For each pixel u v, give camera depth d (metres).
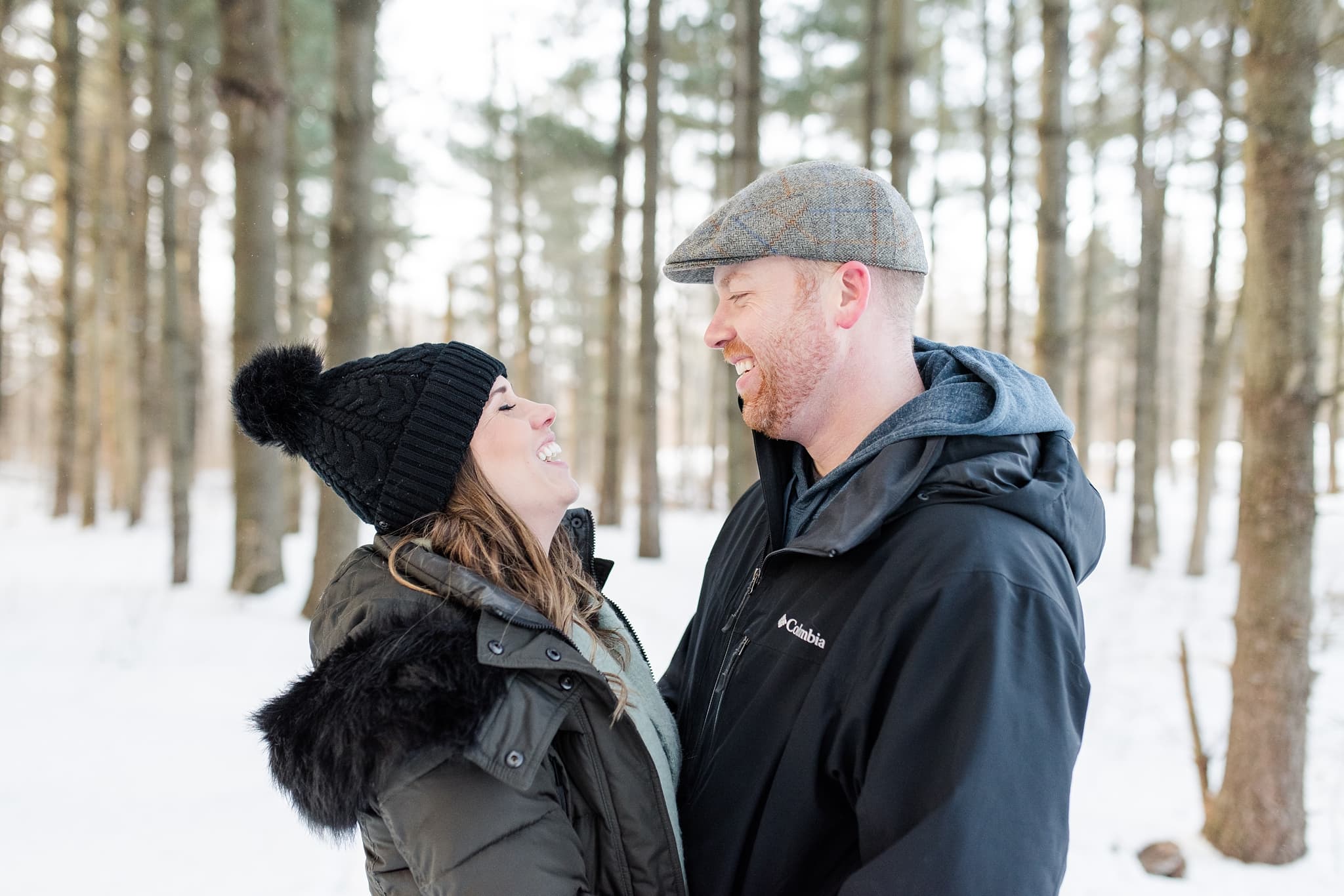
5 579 7.61
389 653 0.92
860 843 0.94
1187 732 3.94
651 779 1.05
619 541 10.55
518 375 12.51
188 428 11.84
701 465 27.02
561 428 30.72
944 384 1.13
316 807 0.89
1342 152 3.21
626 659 1.26
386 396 1.15
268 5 5.96
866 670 0.97
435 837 0.89
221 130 12.92
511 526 1.17
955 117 12.33
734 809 1.07
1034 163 12.68
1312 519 2.70
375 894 1.02
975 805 0.85
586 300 21.80
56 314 13.62
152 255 14.07
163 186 7.75
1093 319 13.59
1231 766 2.85
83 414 14.88
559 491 1.21
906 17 6.45
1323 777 3.41
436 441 1.13
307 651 5.02
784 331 1.16
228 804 3.01
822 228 1.13
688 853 1.11
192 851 2.67
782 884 1.02
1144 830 3.03
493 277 15.65
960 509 1.01
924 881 0.84
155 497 18.17
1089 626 6.07
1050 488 1.03
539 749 0.93
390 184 13.91
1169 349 18.75
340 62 5.27
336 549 5.66
